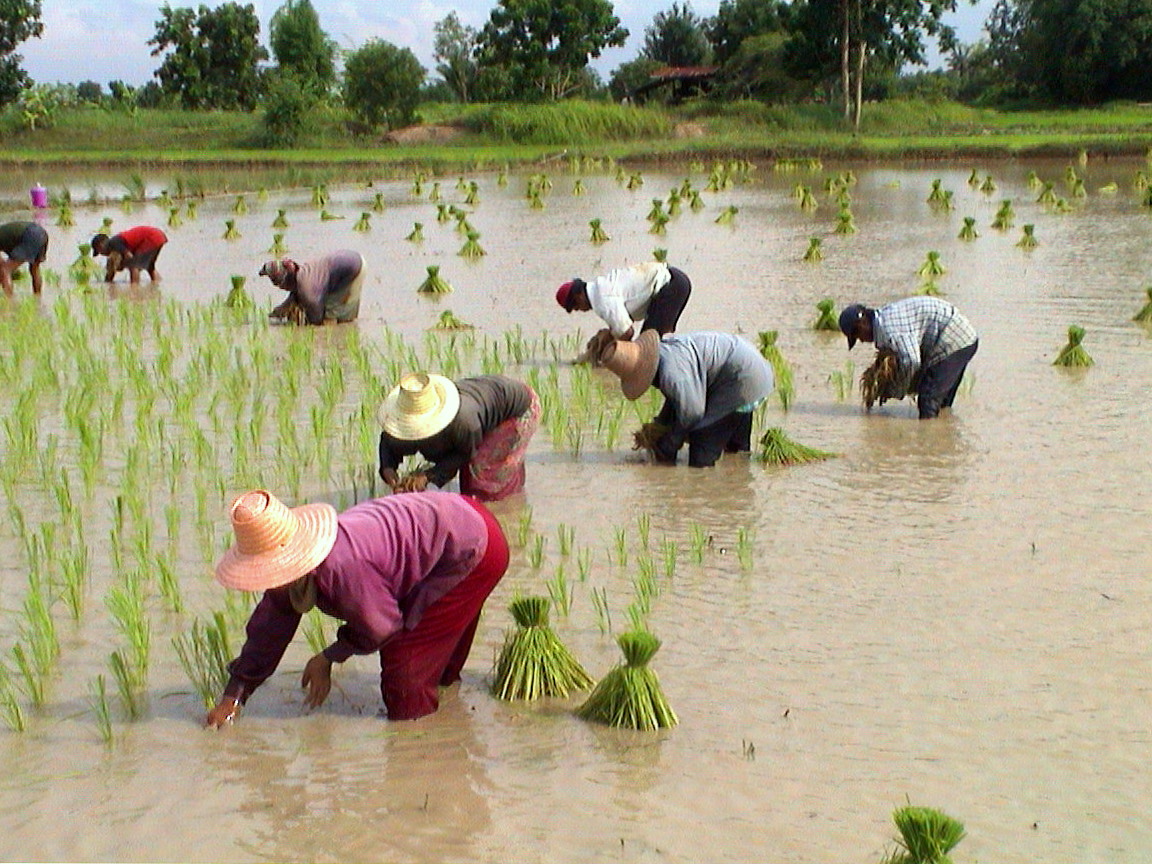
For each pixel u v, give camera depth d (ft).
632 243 81.41
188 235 90.12
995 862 16.24
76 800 17.83
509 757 19.03
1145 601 24.54
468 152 178.19
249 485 31.37
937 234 82.64
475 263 72.90
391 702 20.10
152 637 22.91
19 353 44.86
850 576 26.08
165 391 40.55
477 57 256.93
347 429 36.17
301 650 22.53
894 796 17.83
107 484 31.50
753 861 16.30
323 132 199.62
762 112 215.92
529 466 33.96
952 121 210.79
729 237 83.87
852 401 40.68
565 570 26.63
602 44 253.44
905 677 21.48
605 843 16.79
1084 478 32.19
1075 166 142.31
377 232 90.27
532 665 20.95
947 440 35.96
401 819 17.40
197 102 257.75
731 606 24.59
